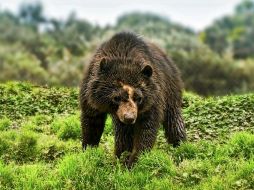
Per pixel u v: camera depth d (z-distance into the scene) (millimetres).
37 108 18922
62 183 10969
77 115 17016
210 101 18125
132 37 12094
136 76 11211
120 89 11023
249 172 10766
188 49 57344
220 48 75500
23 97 19734
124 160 11789
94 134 12414
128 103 10891
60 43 57094
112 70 11266
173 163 11938
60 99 19766
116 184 10727
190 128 15969
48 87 21875
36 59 52344
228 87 51562
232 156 12133
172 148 13000
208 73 51906
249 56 71125
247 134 12641
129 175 10945
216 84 51094
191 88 50844
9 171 11406
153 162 11227
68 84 44438
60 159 12375
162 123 13391
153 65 12039
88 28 63219
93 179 10930
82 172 11008
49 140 14648
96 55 12078
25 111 18688
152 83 11461
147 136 11703
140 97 11078
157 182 10625
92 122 12250
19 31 63938
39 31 64062
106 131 15805
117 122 12195
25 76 47750
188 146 12562
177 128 13344
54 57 52719
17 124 17062
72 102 19609
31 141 13727
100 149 11898
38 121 17219
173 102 13203
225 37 85188
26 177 11344
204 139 14672
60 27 65688
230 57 59000
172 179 10922
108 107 11266
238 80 52281
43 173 11688
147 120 11680
